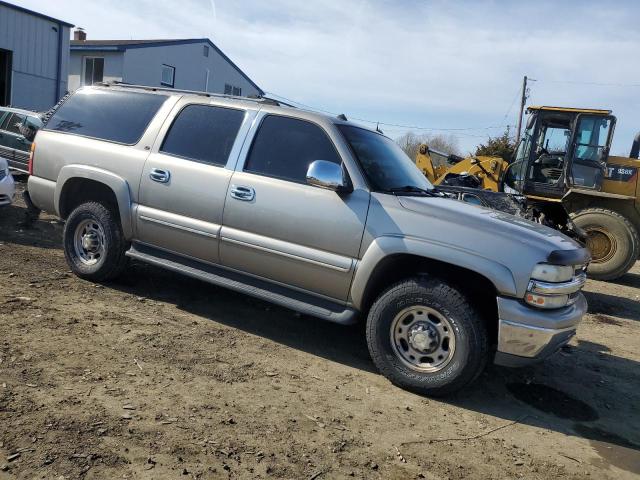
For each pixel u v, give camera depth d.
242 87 34.75
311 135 4.75
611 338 6.65
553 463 3.51
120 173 5.52
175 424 3.31
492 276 3.92
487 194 9.05
